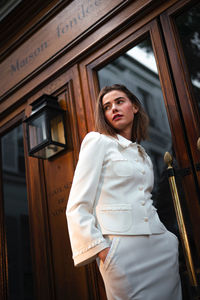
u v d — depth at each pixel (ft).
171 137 7.81
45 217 9.32
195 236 6.37
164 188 7.52
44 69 10.57
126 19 8.53
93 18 9.35
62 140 9.20
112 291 4.57
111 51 8.96
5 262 10.94
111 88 6.54
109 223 4.85
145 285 4.52
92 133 5.57
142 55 8.56
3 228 11.40
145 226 4.84
